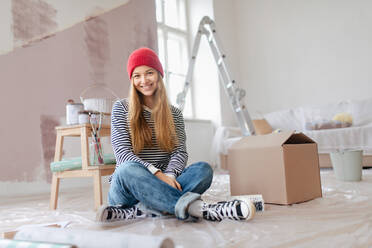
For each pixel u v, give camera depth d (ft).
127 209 4.18
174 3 16.14
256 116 16.51
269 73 16.52
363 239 2.92
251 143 5.46
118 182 4.10
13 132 8.61
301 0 15.71
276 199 4.91
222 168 13.57
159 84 4.94
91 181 10.33
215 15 16.10
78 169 5.96
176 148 4.94
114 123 4.75
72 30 10.25
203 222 3.80
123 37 11.90
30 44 9.18
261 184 5.16
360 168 7.62
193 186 4.17
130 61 4.84
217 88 15.83
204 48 16.29
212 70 16.02
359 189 6.22
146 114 4.94
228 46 16.79
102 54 11.05
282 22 16.20
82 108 6.43
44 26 9.53
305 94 15.49
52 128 9.43
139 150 4.68
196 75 16.49
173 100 15.39
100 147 5.95
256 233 3.21
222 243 2.86
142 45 12.66
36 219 4.92
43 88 9.35
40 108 9.23
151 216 4.17
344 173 7.68
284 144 4.95
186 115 16.17
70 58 10.10
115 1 11.76
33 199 7.88
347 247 2.70
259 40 16.85
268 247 2.73
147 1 13.15
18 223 4.66
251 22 17.10
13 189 8.45
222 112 15.84
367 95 14.02
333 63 14.84
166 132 4.79
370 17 14.01
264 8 16.71
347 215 3.92
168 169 4.59
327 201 5.03
